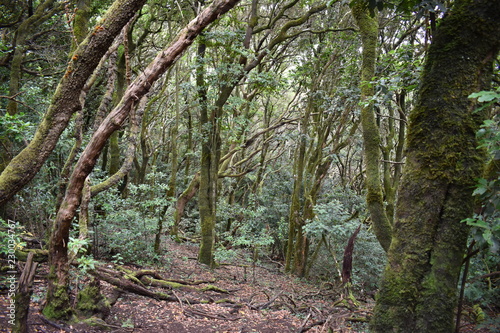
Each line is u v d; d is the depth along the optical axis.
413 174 2.76
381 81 4.52
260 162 15.98
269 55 13.27
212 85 10.13
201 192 11.08
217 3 3.06
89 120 12.59
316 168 14.27
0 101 7.10
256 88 12.67
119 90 10.98
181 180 19.33
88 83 4.40
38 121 6.89
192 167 22.17
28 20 7.50
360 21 5.92
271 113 18.02
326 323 6.02
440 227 2.63
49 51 8.89
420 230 2.67
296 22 11.04
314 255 11.91
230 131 12.99
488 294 5.38
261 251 14.90
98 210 7.92
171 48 3.25
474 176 2.61
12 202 6.12
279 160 20.61
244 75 9.74
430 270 2.61
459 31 2.65
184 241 15.27
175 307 5.91
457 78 2.65
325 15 12.52
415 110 2.83
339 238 10.86
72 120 7.09
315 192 12.73
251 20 11.05
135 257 8.64
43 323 3.82
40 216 6.52
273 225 14.95
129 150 5.40
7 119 4.41
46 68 9.39
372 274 10.47
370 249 10.54
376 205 5.67
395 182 11.16
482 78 2.66
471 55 2.64
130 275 6.44
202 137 10.73
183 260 10.73
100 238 8.33
